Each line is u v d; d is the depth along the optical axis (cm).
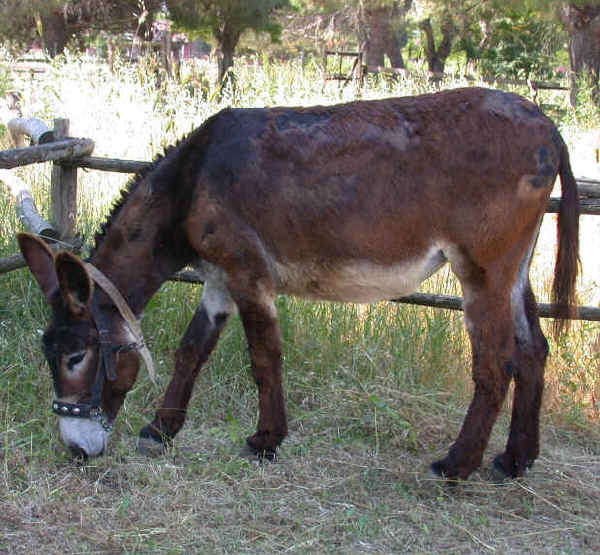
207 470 349
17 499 315
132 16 1494
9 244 490
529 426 355
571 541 309
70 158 452
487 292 337
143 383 409
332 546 296
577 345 454
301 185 335
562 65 2447
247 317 352
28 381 393
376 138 332
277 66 1098
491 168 326
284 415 365
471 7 1695
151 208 349
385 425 396
